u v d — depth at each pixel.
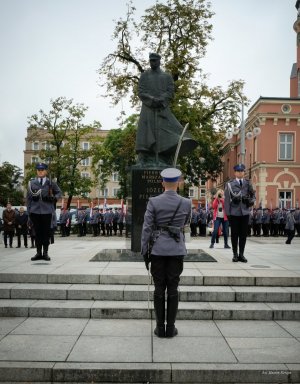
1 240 23.78
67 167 38.16
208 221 29.62
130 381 4.06
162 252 4.99
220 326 5.55
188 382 4.06
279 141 37.03
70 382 4.06
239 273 7.10
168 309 5.04
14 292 6.42
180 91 26.73
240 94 28.16
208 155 43.91
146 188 9.33
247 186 8.73
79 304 6.09
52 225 9.07
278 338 5.05
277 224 27.69
